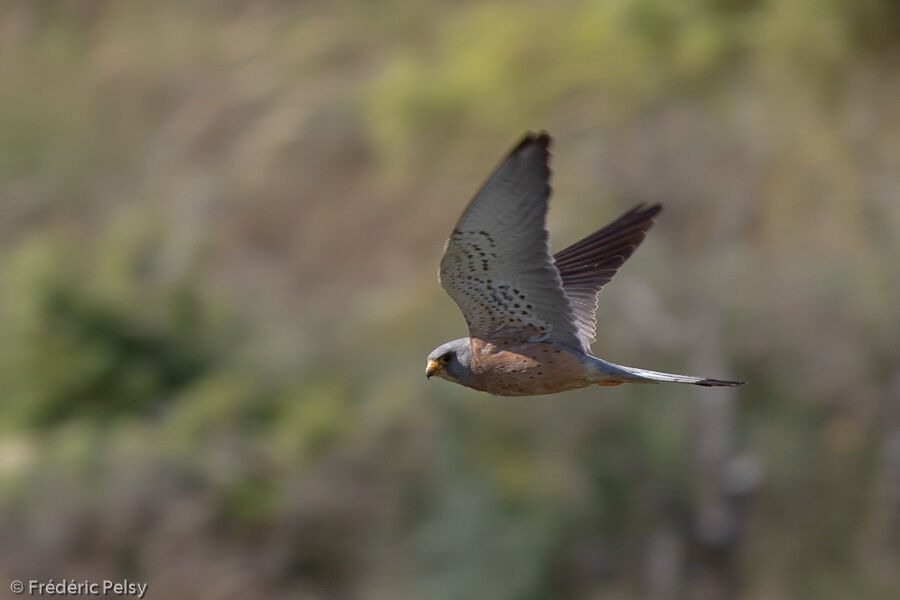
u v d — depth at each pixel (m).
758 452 13.30
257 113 21.03
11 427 15.69
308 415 14.91
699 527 13.23
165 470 14.54
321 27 21.91
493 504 13.34
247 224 19.22
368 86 19.91
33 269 16.52
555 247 14.91
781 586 13.09
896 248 13.84
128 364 16.12
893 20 14.42
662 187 15.03
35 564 13.99
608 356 13.55
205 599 13.98
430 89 18.06
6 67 23.06
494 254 6.59
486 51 17.67
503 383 7.27
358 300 17.27
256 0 23.05
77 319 16.16
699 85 15.56
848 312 13.58
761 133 14.77
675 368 13.54
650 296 13.80
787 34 14.65
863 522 13.22
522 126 16.98
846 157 14.31
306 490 14.16
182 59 22.41
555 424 13.45
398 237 17.95
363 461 14.19
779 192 14.53
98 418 15.70
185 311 16.80
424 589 13.32
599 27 16.55
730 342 13.61
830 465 13.31
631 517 13.31
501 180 6.06
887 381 13.37
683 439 13.34
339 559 14.01
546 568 13.13
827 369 13.44
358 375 15.60
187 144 20.92
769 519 13.30
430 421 14.09
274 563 14.04
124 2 23.61
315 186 19.39
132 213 18.89
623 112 15.89
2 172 21.00
